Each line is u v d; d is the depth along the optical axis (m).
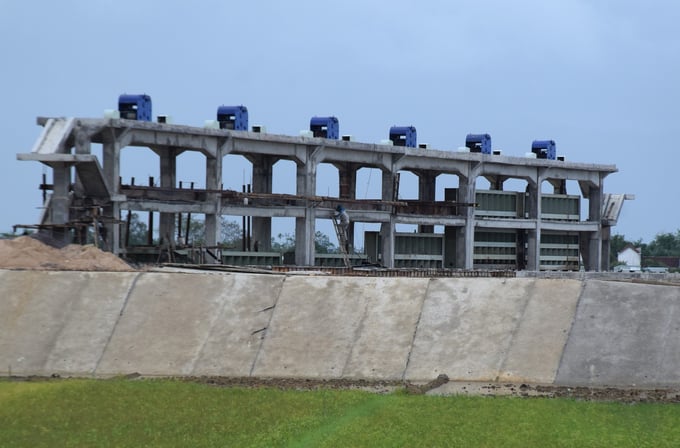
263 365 45.69
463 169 93.44
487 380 44.06
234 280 50.66
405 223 90.06
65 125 65.56
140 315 48.50
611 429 34.50
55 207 64.62
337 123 84.62
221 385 42.16
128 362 45.78
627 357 44.06
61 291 49.84
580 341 45.31
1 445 32.19
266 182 85.81
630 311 46.22
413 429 34.31
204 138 74.62
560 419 35.84
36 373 44.81
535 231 99.19
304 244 82.06
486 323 47.19
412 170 96.00
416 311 48.34
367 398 39.19
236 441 32.78
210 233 75.69
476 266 97.19
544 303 47.75
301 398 39.00
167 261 71.94
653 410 37.41
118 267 56.47
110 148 68.50
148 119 71.19
